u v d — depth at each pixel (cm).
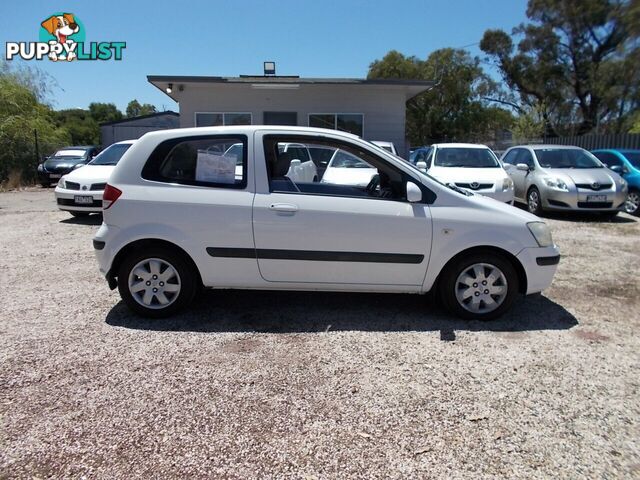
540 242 428
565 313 458
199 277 435
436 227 416
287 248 414
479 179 920
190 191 417
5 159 1875
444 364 351
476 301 432
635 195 1065
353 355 365
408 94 1808
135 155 423
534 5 3372
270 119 1666
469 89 3872
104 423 278
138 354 363
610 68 2873
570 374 338
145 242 425
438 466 246
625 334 409
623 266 629
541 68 3406
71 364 346
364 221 413
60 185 962
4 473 237
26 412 288
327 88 1652
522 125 3142
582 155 1105
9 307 462
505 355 367
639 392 315
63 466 243
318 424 279
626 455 254
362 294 505
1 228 884
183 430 273
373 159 430
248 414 288
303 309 461
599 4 3075
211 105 1645
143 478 236
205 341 387
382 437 268
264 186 419
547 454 255
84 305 468
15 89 2009
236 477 237
